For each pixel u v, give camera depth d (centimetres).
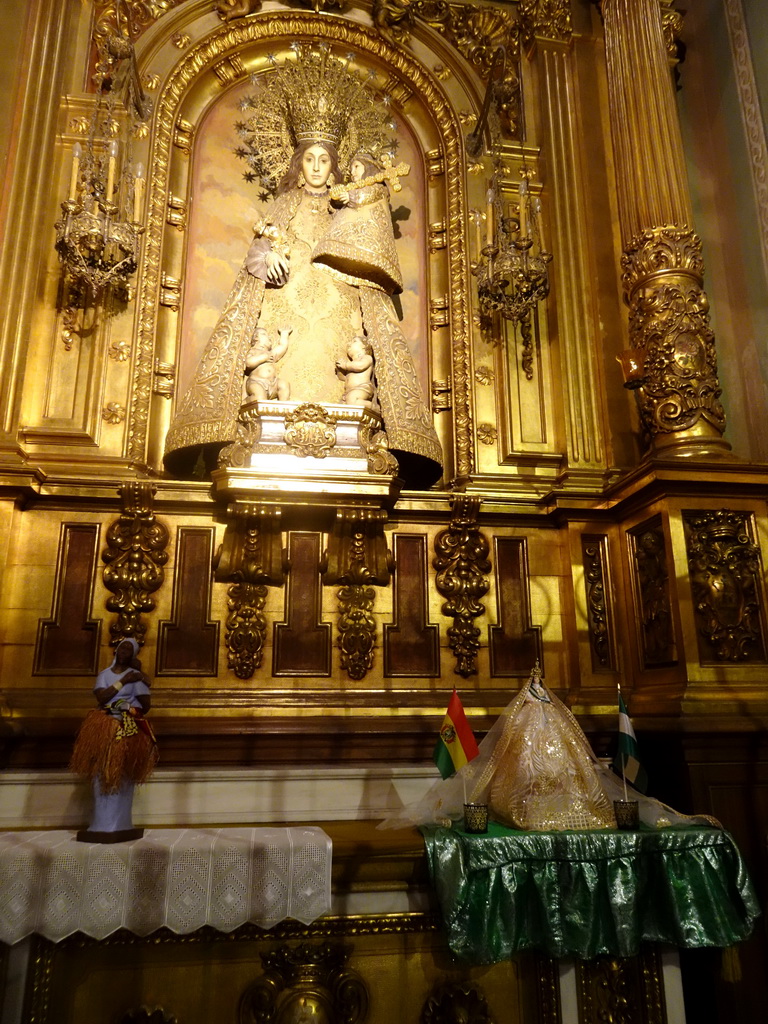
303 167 466
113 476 399
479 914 265
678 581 346
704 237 512
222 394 406
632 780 305
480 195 503
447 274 497
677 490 359
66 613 366
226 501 381
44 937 256
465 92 528
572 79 521
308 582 389
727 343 489
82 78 473
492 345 471
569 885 272
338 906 280
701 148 535
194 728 345
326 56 509
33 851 254
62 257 400
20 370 401
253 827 307
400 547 405
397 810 348
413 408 425
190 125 497
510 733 313
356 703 369
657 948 286
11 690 349
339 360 420
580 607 396
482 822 283
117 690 284
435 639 393
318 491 373
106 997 264
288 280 437
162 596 377
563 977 280
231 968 273
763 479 359
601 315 459
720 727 315
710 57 540
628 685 386
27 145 429
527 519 416
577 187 495
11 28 453
